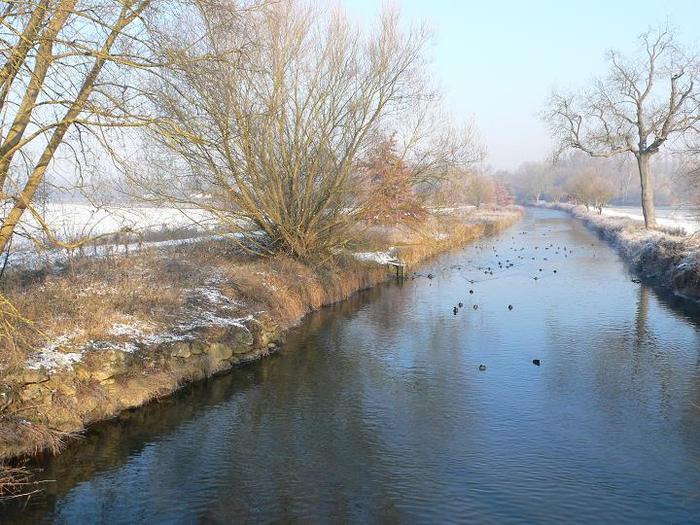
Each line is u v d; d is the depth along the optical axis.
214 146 9.35
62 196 10.24
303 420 10.51
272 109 16.86
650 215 37.78
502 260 31.73
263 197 18.80
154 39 9.16
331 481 8.38
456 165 22.06
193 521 7.40
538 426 10.25
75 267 14.77
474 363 13.77
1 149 8.62
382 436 9.87
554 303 20.38
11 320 8.98
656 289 22.78
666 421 10.43
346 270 22.59
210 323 13.45
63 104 8.34
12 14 7.92
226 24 10.23
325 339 15.79
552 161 40.62
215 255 19.16
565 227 55.16
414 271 28.03
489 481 8.39
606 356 14.19
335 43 18.89
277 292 17.41
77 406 9.73
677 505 7.78
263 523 7.37
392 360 13.98
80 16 8.40
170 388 11.41
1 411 8.74
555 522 7.37
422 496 7.99
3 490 7.98
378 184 20.58
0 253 9.07
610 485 8.28
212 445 9.48
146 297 13.41
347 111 19.03
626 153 43.06
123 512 7.57
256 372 13.06
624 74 36.75
